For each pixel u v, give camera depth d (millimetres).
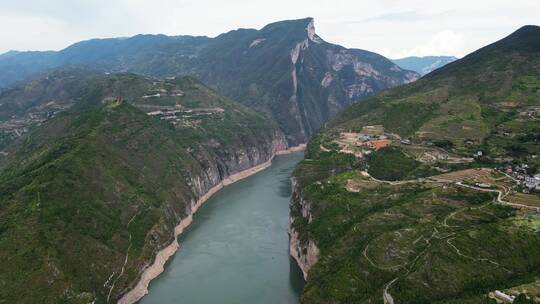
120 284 144125
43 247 134625
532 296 89625
